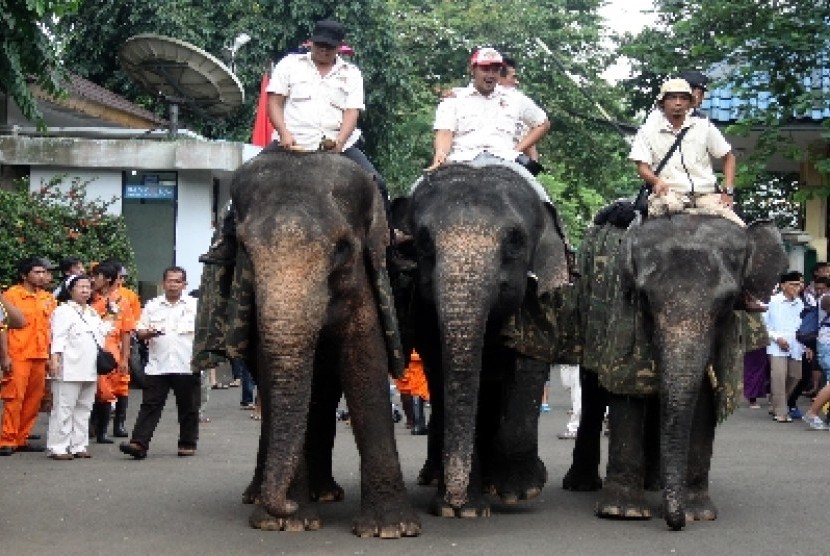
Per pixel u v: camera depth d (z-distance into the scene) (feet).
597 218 36.09
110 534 29.89
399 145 110.73
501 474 34.58
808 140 78.38
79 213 68.49
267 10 101.24
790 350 62.69
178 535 29.73
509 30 123.75
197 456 44.96
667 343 30.78
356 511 33.09
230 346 29.40
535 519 32.35
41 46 54.60
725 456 46.88
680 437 30.58
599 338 33.99
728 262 31.65
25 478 39.06
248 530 30.35
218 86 76.28
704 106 78.79
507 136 34.76
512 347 32.22
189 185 80.59
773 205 103.86
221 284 30.81
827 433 56.39
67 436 44.11
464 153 34.09
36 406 46.19
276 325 26.50
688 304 30.81
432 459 37.55
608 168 122.93
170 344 44.14
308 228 27.22
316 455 33.96
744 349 34.45
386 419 29.96
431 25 124.06
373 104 103.14
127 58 75.66
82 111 82.28
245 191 28.50
